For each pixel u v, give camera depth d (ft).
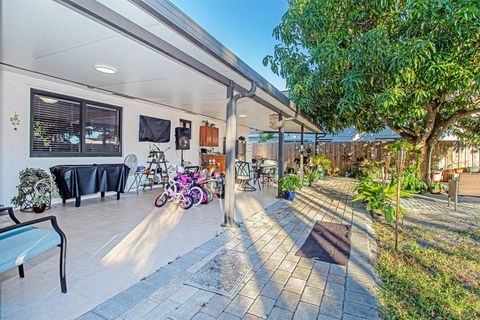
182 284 7.08
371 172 27.66
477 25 10.73
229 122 12.49
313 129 33.55
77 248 9.46
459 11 10.26
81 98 17.34
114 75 13.02
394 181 16.97
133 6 6.49
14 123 14.19
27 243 6.23
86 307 6.01
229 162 12.52
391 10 13.14
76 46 9.28
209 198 17.89
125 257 8.77
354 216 15.19
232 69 10.94
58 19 7.27
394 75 12.78
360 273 7.99
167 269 7.95
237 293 6.72
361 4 13.66
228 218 12.57
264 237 11.10
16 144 14.34
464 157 32.58
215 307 6.11
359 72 13.53
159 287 6.91
